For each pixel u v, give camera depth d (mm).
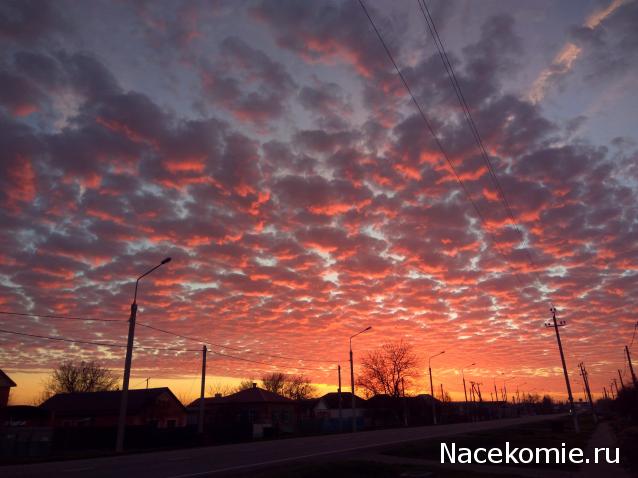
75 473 16172
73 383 82750
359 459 20828
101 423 48469
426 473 16016
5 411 36750
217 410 62000
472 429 53188
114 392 52625
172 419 52031
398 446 28625
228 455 23406
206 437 37719
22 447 28719
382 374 82562
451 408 117500
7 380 37094
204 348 39656
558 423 44969
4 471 16906
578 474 16750
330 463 17828
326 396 90125
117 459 21781
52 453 30359
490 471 17109
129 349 28281
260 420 55062
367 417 80250
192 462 19938
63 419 49562
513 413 175500
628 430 19250
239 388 102500
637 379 55188
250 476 15289
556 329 51562
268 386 105312
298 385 107875
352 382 53438
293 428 59062
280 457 22172
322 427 61594
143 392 51344
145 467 18016
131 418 47531
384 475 15516
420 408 89938
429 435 40562
